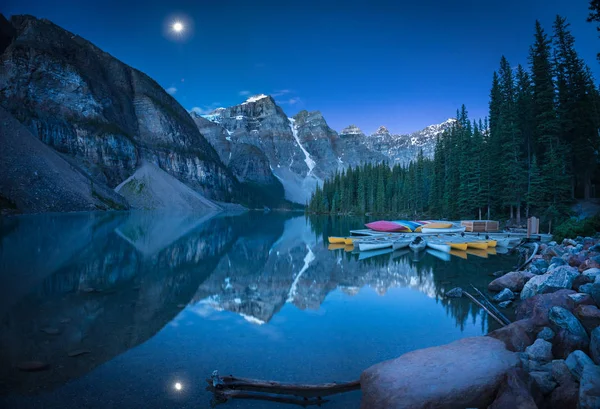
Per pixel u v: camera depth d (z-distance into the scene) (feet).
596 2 41.78
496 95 186.70
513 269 59.36
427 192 280.72
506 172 148.97
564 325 21.56
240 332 27.96
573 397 15.53
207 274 52.65
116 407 16.97
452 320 31.58
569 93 136.77
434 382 16.19
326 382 19.83
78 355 23.02
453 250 86.99
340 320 31.45
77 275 48.49
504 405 14.60
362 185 381.19
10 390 18.31
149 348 24.44
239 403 17.71
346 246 94.63
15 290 39.88
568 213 119.65
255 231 142.41
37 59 466.29
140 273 51.78
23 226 122.11
